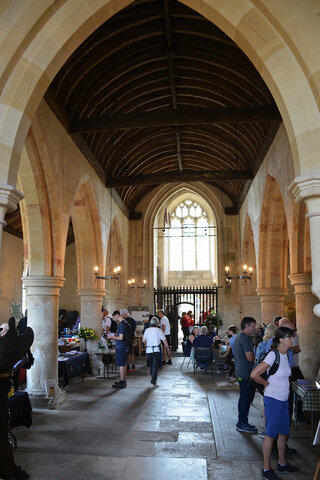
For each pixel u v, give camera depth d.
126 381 9.92
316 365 7.68
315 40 4.01
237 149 13.47
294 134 4.14
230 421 6.32
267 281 11.65
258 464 4.64
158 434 5.71
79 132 9.21
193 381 9.88
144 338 9.62
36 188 8.02
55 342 7.95
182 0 4.53
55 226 8.28
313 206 4.03
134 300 18.02
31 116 4.57
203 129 13.42
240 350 5.86
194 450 5.09
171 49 9.10
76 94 8.95
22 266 14.65
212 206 18.56
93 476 4.30
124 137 13.00
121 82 9.83
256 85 9.00
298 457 4.82
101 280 12.16
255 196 12.65
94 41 7.79
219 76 9.85
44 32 4.45
